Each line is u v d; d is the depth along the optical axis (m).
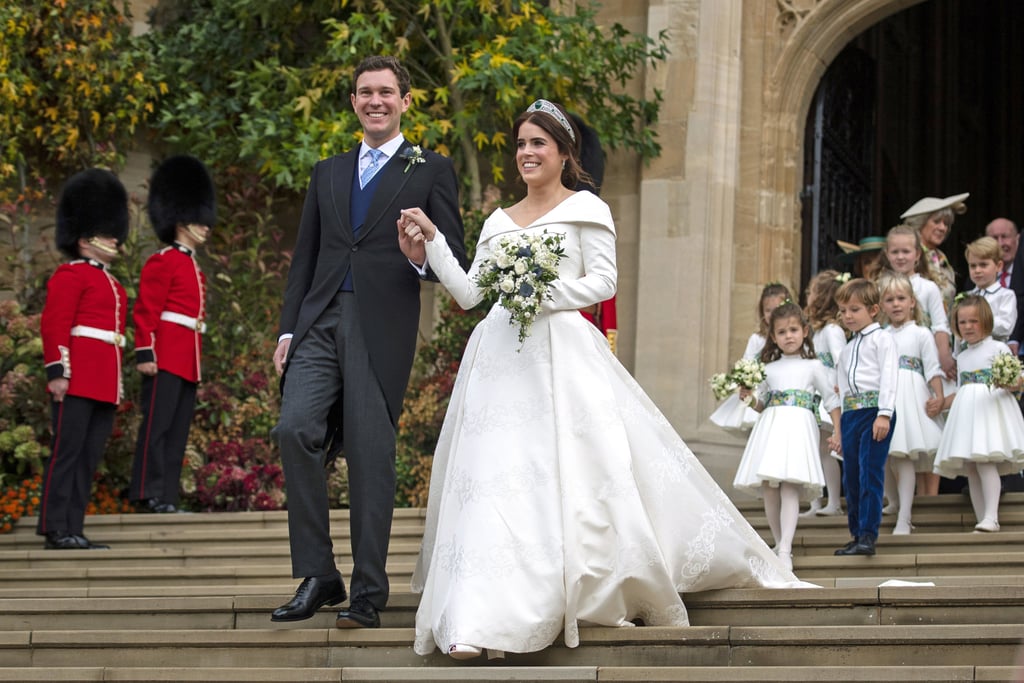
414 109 14.40
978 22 26.25
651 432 7.09
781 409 10.05
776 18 14.91
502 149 15.11
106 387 11.65
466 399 7.09
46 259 15.20
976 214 26.19
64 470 11.34
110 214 12.23
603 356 7.10
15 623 7.99
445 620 6.47
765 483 10.11
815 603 7.02
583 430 6.87
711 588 7.19
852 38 15.02
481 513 6.68
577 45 14.24
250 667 6.95
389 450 7.10
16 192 15.18
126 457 13.73
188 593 9.40
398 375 7.15
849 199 16.17
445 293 14.17
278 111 15.01
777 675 6.17
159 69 15.73
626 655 6.66
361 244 7.28
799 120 14.99
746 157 14.88
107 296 11.88
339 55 14.34
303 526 7.00
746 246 14.76
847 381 9.91
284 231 16.09
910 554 9.59
